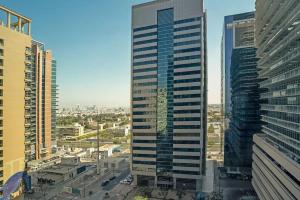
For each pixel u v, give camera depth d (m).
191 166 80.62
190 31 82.25
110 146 153.50
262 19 63.00
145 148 86.50
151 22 87.38
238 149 99.06
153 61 87.00
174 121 82.88
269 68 60.62
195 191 78.62
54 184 86.94
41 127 116.69
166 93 84.88
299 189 37.50
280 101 53.03
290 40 44.44
